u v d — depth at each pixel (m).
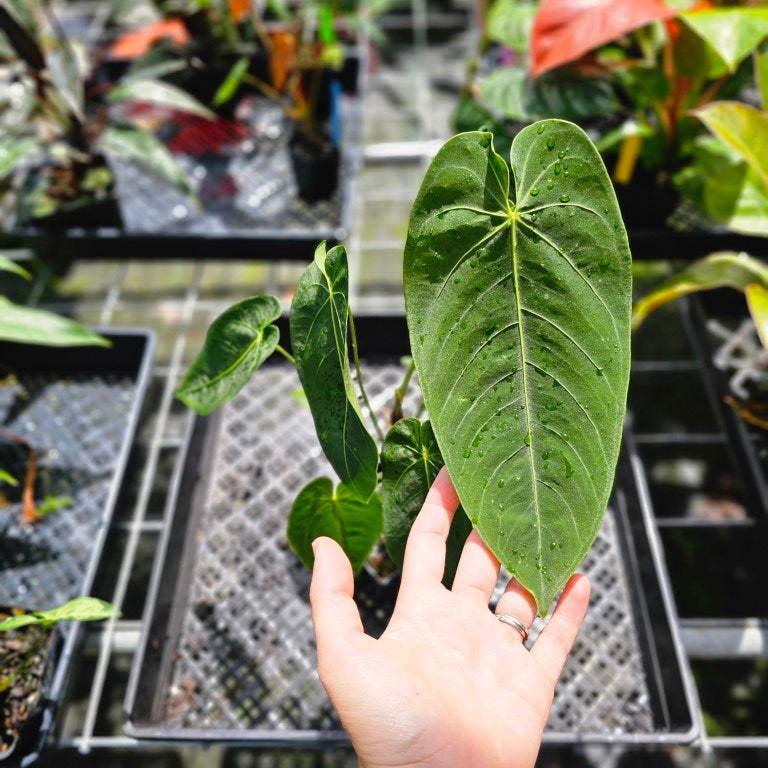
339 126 2.00
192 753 1.34
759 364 1.58
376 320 1.47
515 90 1.69
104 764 1.32
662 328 1.77
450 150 0.72
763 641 1.25
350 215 1.82
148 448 1.60
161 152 1.77
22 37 1.66
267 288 1.85
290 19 2.01
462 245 0.75
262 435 1.47
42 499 1.45
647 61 1.64
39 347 1.58
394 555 0.96
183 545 1.30
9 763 1.08
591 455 0.78
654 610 1.19
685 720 1.08
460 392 0.78
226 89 1.90
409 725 0.79
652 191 1.76
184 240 1.84
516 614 0.91
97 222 1.86
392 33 2.51
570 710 1.14
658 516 1.54
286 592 1.28
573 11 1.40
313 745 1.07
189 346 1.76
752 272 1.26
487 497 0.79
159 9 2.21
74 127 1.79
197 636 1.23
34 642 1.14
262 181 2.06
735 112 1.24
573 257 0.75
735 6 1.51
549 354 0.78
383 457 0.91
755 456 1.44
